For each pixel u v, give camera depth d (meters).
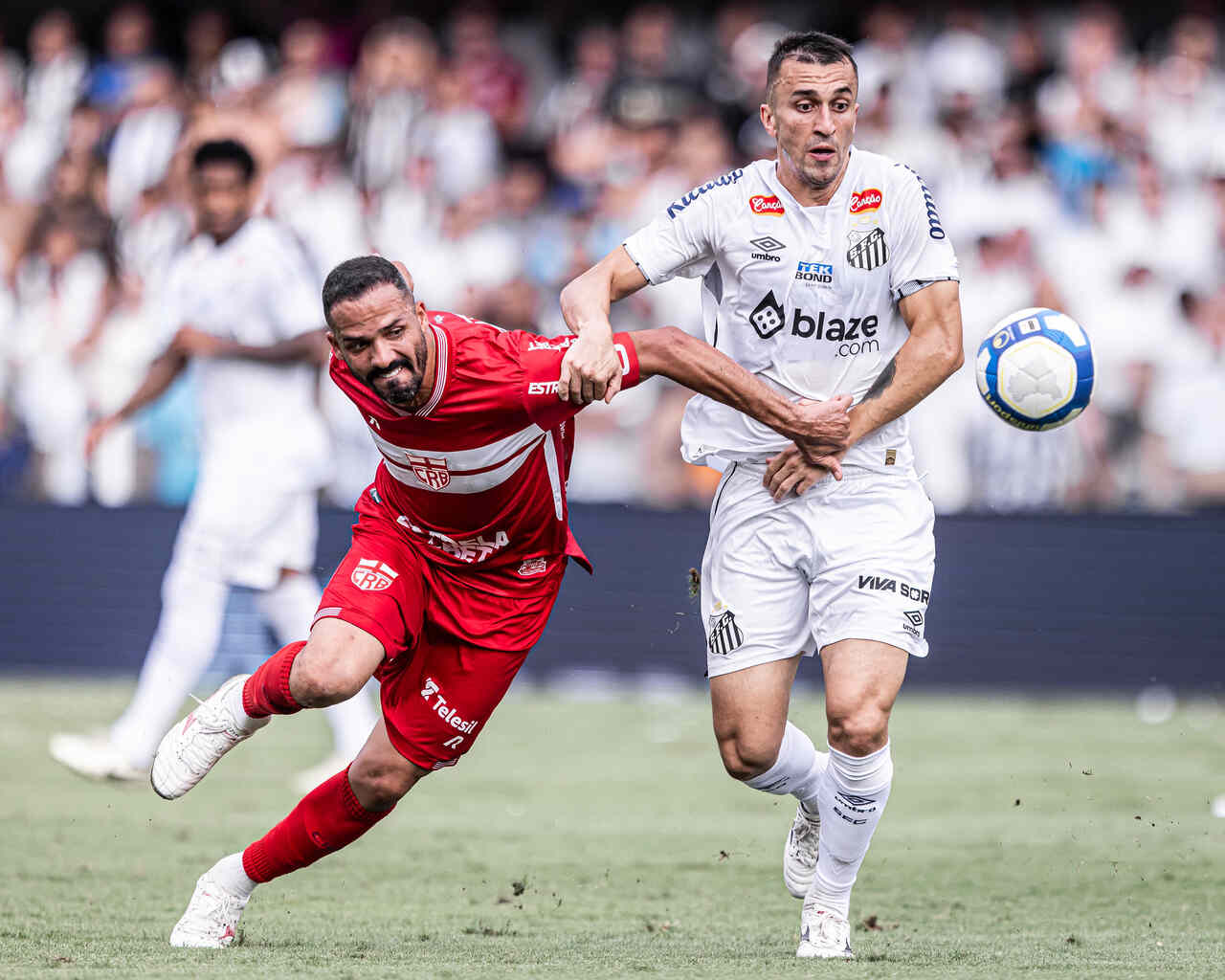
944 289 17.06
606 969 15.05
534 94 54.53
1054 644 40.25
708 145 47.56
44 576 42.34
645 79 50.59
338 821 16.52
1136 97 47.56
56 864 21.84
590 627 41.44
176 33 54.97
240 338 27.27
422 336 15.11
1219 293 44.41
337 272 14.86
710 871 22.00
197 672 26.94
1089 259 44.44
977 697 40.44
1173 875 21.67
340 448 42.72
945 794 28.08
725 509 17.77
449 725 16.56
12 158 50.50
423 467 15.84
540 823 25.78
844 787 16.25
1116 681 40.12
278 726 37.19
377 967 15.05
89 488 44.56
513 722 36.91
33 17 55.66
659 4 54.06
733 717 17.42
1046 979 14.63
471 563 16.42
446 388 15.32
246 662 40.09
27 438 45.47
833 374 17.47
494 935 17.53
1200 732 35.00
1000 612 40.47
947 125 46.56
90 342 45.84
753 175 17.34
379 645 15.90
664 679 41.25
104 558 42.16
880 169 17.12
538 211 48.28
